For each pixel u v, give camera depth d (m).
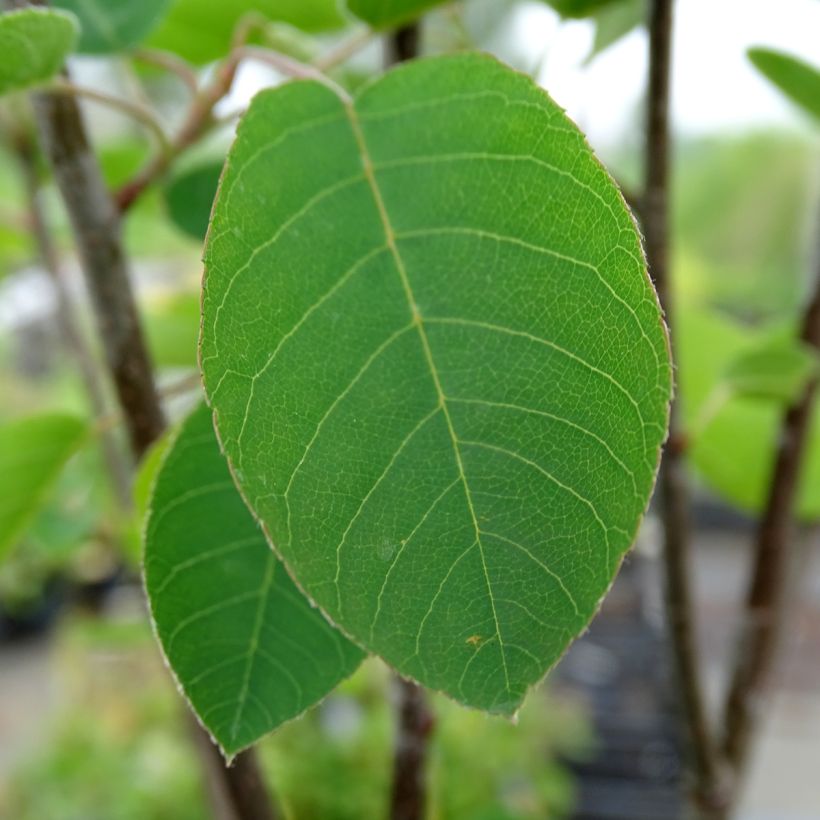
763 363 0.17
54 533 0.26
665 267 0.15
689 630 0.17
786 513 0.19
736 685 0.20
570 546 0.07
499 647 0.07
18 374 0.99
